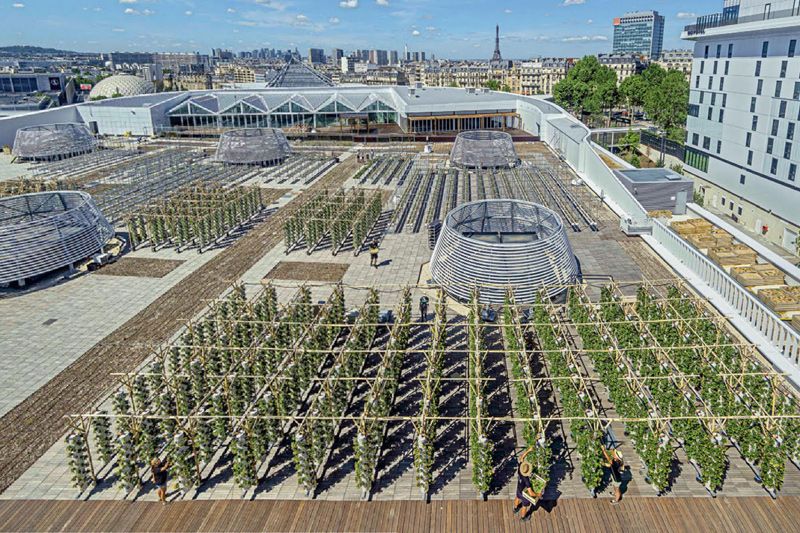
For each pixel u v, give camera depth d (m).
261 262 48.25
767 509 21.78
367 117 115.38
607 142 112.38
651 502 22.33
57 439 26.70
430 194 68.62
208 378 29.67
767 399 26.77
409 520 21.83
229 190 66.44
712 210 73.38
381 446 25.56
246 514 22.31
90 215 50.47
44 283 44.38
